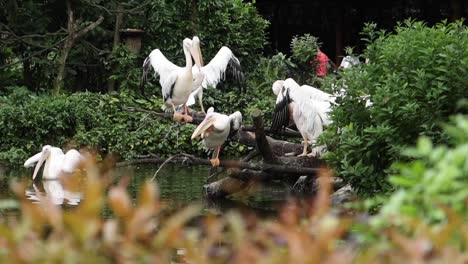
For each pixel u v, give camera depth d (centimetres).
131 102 2055
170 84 1398
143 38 2302
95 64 2314
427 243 285
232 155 1872
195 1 2297
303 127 1308
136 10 2222
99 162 1808
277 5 3064
